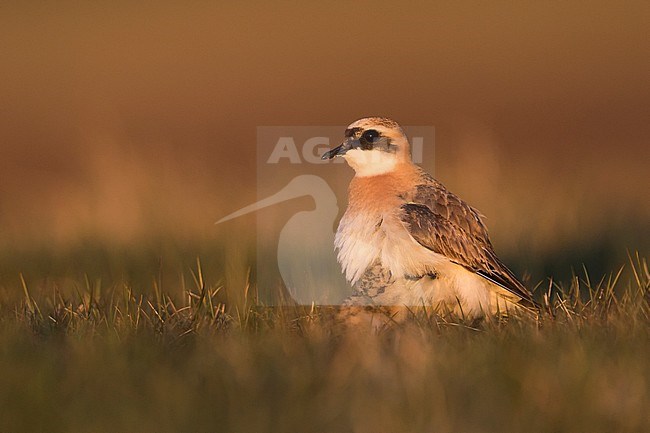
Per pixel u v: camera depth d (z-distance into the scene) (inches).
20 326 387.5
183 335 377.7
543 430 285.9
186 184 721.6
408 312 412.5
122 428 289.1
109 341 353.1
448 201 438.0
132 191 697.0
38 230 663.1
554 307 413.4
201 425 289.1
